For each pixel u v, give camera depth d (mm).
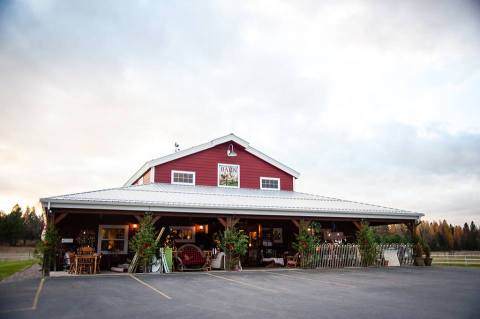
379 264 19734
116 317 7742
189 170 23203
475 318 7816
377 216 19938
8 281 12953
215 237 20734
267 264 20656
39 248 14477
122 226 19484
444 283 13047
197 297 10062
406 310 8539
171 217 20500
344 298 10023
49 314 7980
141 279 13625
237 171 24359
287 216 18375
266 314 8070
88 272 15664
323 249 18719
